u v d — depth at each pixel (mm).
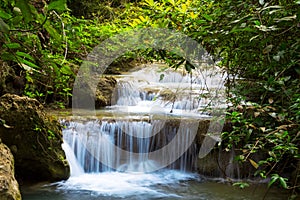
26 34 2129
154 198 3760
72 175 4324
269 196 3766
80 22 7504
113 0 9578
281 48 1814
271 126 2172
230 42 2238
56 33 1258
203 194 3906
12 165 2389
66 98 5766
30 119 3883
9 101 3877
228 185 4168
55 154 4051
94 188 3986
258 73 2291
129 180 4270
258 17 1776
